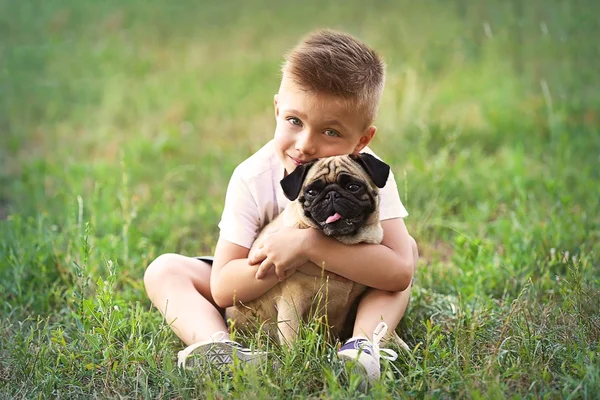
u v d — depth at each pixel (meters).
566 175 8.19
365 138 4.84
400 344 4.61
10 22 16.25
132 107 11.62
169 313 4.82
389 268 4.53
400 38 13.80
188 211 7.75
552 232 6.49
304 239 4.48
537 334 4.62
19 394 4.31
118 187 8.34
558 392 4.00
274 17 16.45
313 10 16.75
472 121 10.10
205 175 8.88
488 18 13.67
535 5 13.10
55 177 8.81
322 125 4.55
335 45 4.67
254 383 3.96
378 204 4.52
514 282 5.77
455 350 4.40
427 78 11.69
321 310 4.64
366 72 4.63
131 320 4.85
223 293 4.75
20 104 11.81
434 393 3.97
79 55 14.22
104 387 4.34
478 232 7.02
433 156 8.90
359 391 4.09
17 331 5.13
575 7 12.96
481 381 4.04
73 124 11.11
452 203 7.59
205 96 11.97
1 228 6.89
